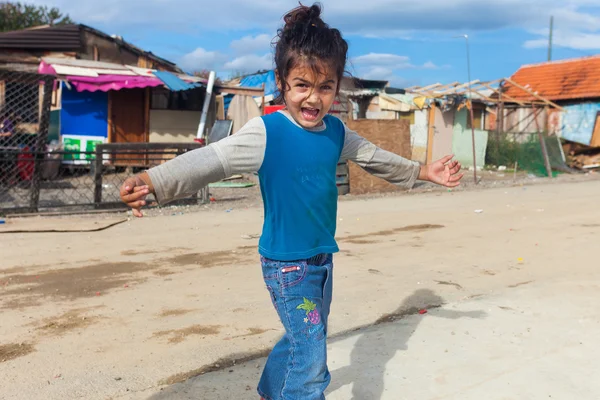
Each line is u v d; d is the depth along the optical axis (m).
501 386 3.32
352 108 18.42
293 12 2.37
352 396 3.21
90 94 15.37
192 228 8.37
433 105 19.84
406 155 13.83
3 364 3.65
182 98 16.64
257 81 20.33
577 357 3.71
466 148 20.41
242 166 2.29
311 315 2.41
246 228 8.40
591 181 16.58
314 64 2.25
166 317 4.56
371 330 4.20
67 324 4.39
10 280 5.60
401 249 7.07
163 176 2.12
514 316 4.47
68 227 8.25
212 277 5.75
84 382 3.39
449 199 11.99
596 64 23.89
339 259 6.52
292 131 2.38
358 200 11.80
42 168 12.88
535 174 18.44
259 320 4.49
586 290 5.18
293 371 2.42
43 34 17.72
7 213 9.15
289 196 2.38
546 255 6.73
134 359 3.74
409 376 3.45
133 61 19.22
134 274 5.86
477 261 6.43
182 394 3.23
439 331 4.15
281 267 2.43
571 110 22.56
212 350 3.88
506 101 22.05
